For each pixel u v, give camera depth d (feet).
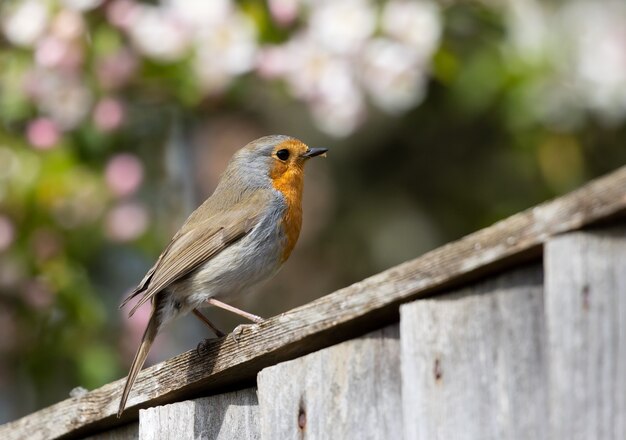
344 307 23.11
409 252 58.90
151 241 43.68
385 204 59.77
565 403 19.40
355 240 60.34
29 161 42.22
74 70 42.22
